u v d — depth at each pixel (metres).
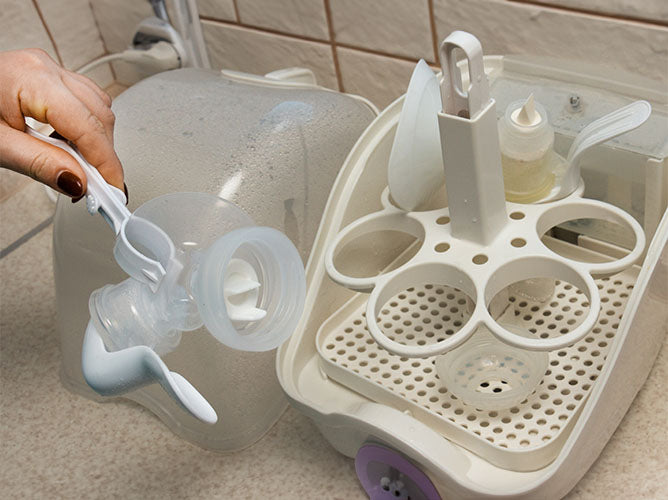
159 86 0.69
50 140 0.50
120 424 0.64
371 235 0.60
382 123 0.58
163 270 0.43
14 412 0.66
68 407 0.66
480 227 0.50
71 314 0.65
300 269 0.44
